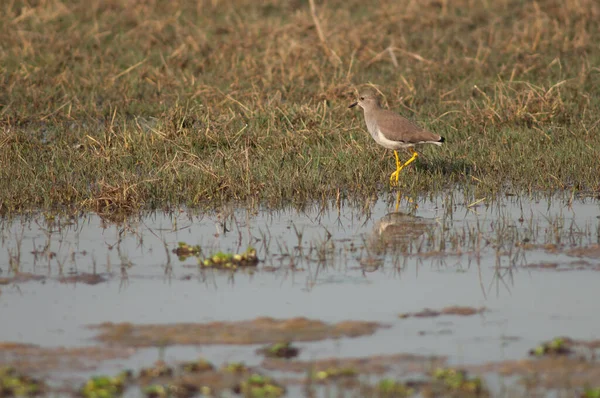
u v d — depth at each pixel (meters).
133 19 26.69
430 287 11.00
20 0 28.06
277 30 24.91
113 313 10.18
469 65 23.02
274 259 12.02
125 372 8.66
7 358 9.03
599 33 25.62
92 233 13.22
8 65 22.50
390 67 23.00
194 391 8.40
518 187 15.45
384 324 9.91
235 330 9.72
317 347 9.34
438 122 18.81
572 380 8.55
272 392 8.27
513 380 8.59
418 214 14.14
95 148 16.72
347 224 13.64
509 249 12.38
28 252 12.28
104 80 21.53
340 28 25.11
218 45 24.27
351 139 17.36
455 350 9.27
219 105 19.44
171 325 9.83
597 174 15.72
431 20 26.80
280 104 18.95
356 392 8.34
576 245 12.43
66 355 9.12
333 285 11.09
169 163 15.73
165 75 21.89
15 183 14.95
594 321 9.98
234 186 15.04
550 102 19.08
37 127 18.75
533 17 26.69
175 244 12.70
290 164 16.16
